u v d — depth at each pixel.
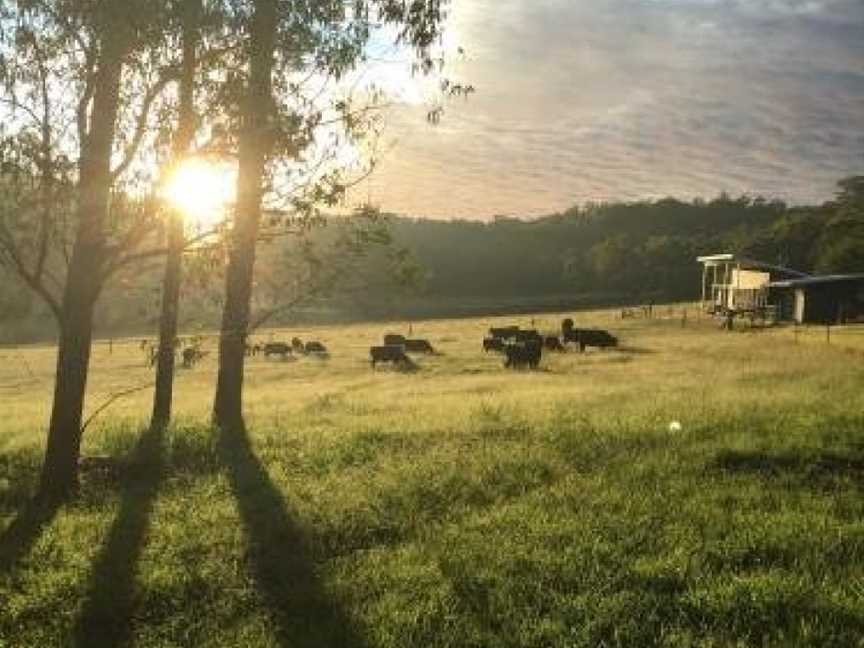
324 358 58.94
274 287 14.65
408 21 12.46
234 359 19.12
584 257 179.00
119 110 12.95
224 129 12.79
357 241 13.67
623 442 15.26
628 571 9.05
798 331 57.88
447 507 11.79
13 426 23.84
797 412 17.75
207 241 13.55
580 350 57.28
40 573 9.99
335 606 8.77
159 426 18.14
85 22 12.09
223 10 12.22
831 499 11.52
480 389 34.00
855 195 156.88
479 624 8.10
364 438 16.80
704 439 15.45
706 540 9.93
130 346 74.88
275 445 16.91
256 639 8.13
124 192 13.10
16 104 12.45
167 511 12.30
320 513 11.62
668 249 161.25
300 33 12.41
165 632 8.44
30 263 13.48
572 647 7.54
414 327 86.81
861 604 8.00
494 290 179.88
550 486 12.71
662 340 61.00
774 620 7.87
